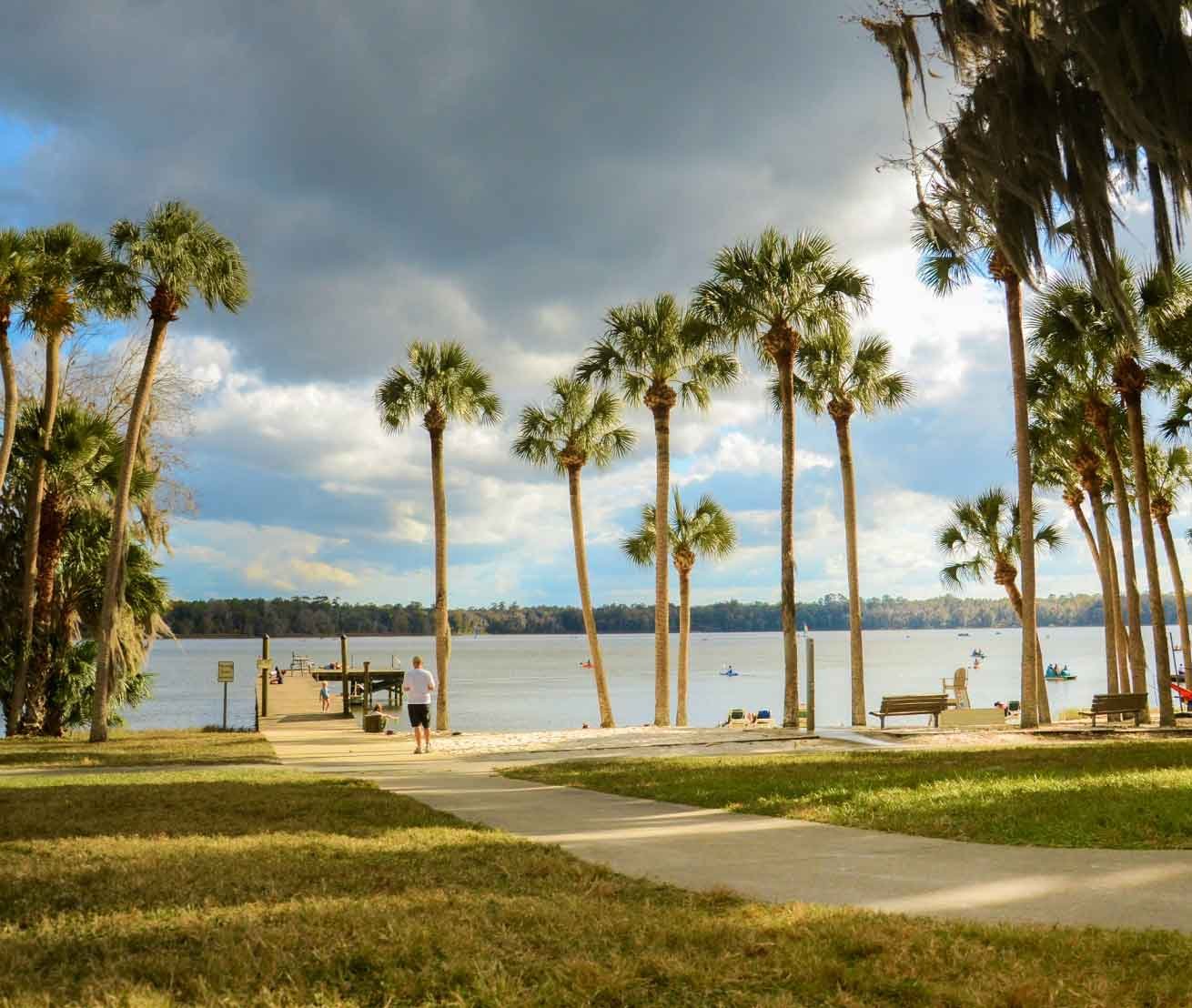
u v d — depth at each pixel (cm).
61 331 2720
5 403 2641
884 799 1073
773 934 541
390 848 836
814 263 2662
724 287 2694
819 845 846
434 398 3022
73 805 1139
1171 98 907
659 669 2988
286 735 2711
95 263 2559
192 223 2534
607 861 787
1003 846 815
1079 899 625
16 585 2820
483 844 855
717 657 16100
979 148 1034
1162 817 882
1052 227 1019
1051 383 2884
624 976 464
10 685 2773
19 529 2855
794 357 2736
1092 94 1017
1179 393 2873
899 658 15112
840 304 2652
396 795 1258
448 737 2588
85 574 2927
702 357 3141
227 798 1209
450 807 1148
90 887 667
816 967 477
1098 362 2616
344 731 2916
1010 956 488
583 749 2141
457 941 517
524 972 475
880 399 3078
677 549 3762
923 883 682
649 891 666
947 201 1076
